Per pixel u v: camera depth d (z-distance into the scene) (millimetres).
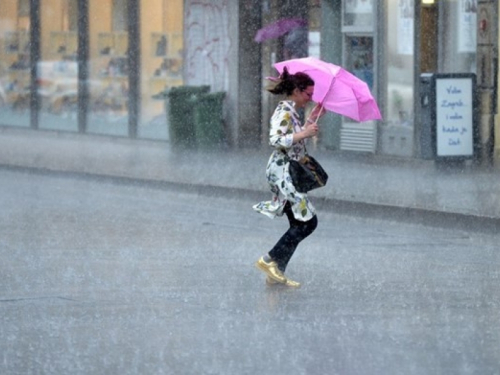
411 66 48312
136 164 47969
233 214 35438
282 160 23109
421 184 39562
